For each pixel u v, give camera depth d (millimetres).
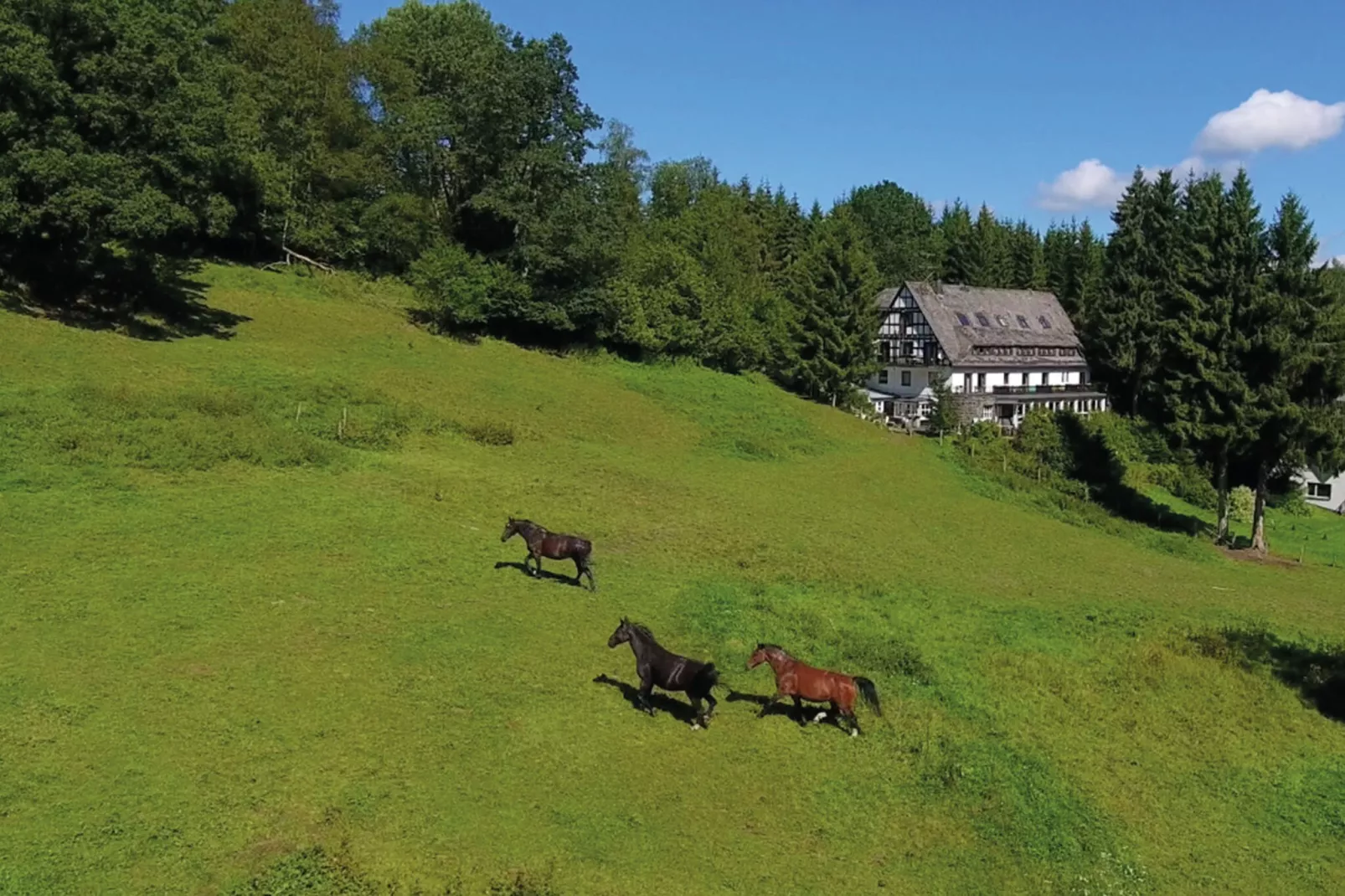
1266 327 40531
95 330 38438
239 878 11664
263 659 17328
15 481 24109
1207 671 23281
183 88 37781
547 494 32531
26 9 33969
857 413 69875
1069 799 16422
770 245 101750
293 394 36562
